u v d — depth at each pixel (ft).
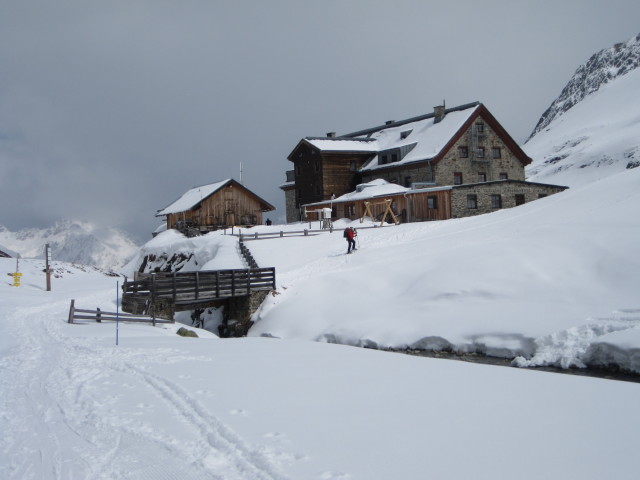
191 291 97.40
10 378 45.68
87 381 44.09
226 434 30.27
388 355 58.90
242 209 208.64
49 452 28.30
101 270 206.59
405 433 30.71
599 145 483.51
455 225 131.75
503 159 192.75
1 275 161.79
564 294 72.95
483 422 32.81
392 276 96.58
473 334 67.87
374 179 201.46
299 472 25.22
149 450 28.27
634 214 92.02
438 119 198.49
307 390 40.93
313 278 105.50
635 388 41.78
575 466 25.93
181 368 49.65
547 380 44.93
